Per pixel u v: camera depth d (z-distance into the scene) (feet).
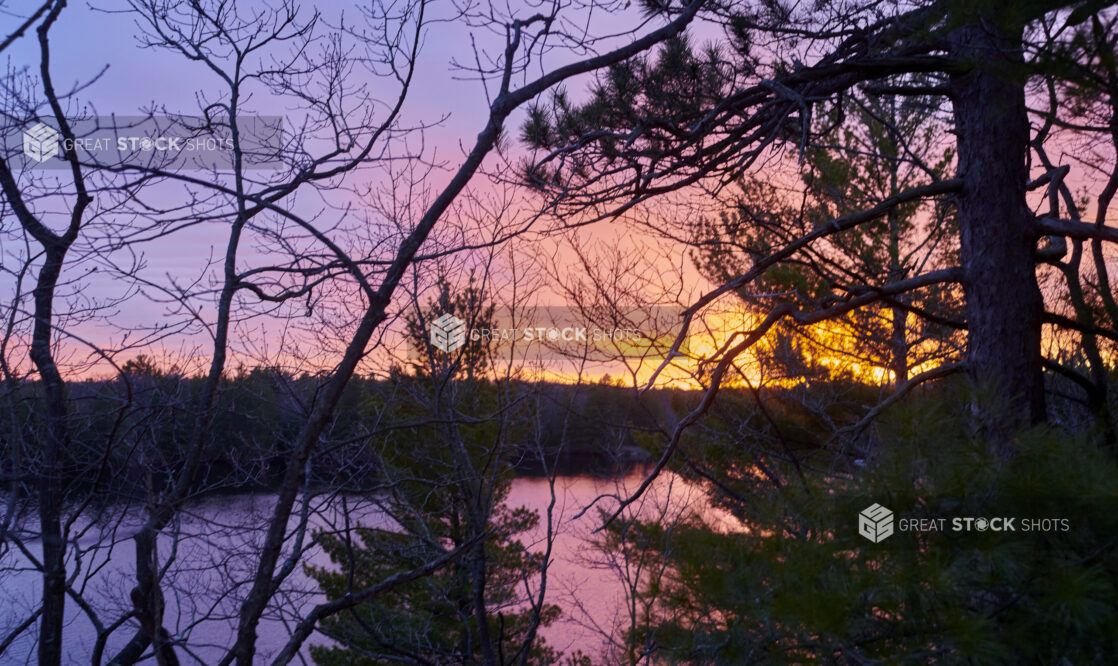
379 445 21.22
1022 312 15.48
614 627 20.61
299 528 16.29
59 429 13.23
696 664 11.16
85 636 34.68
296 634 15.56
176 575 14.99
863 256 26.53
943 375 16.26
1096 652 8.41
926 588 8.91
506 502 44.37
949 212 28.04
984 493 9.37
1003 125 15.92
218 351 14.20
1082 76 11.35
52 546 13.25
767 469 22.48
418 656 22.82
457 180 13.84
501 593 30.83
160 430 14.11
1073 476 9.00
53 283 13.16
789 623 9.45
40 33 11.75
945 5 13.30
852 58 16.52
